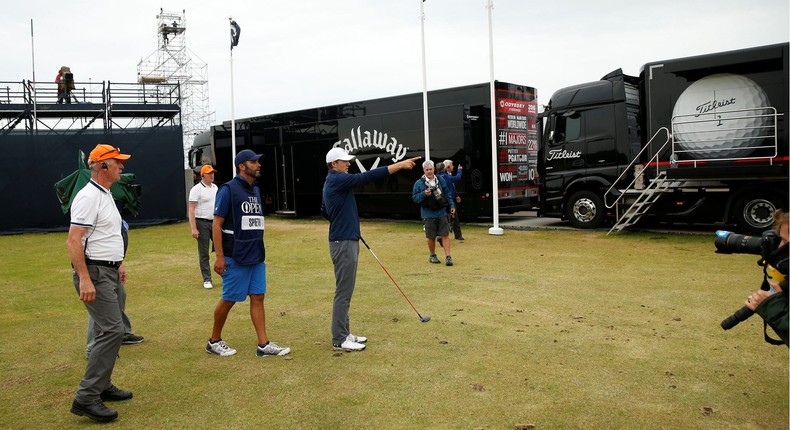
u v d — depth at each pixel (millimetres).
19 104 23969
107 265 4250
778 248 3299
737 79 11539
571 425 3885
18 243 15641
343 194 5539
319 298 7855
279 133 20406
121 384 4852
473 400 4324
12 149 18781
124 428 4047
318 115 18984
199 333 6340
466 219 17359
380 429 3914
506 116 15734
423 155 16344
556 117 14469
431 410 4176
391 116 17000
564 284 8195
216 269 5301
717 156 11797
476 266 9789
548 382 4629
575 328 6074
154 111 24531
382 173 5496
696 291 7555
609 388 4477
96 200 4199
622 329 6000
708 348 5340
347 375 4910
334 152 5551
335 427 3965
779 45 11094
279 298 7902
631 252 10633
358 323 6512
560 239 12570
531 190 16688
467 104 15766
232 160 22375
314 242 13734
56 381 5031
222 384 4789
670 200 12773
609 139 13734
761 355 5121
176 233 16922
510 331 6027
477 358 5227
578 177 14164
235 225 5270
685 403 4184
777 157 11188
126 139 19703
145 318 7059
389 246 12469
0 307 7848
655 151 12539
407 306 7215
